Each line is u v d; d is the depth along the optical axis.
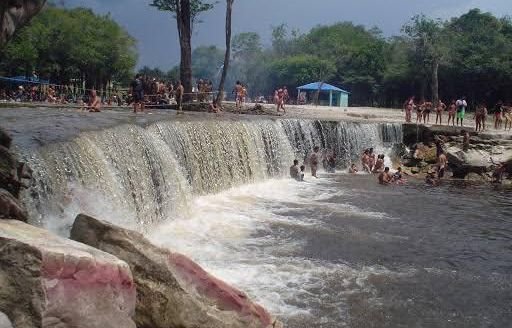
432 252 13.51
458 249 13.88
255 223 15.59
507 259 13.16
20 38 50.16
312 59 91.69
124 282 6.32
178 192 17.00
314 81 87.06
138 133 15.74
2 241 5.70
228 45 36.84
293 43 117.88
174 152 17.78
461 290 10.88
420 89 75.88
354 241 14.10
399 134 32.62
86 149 12.73
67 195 11.49
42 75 58.53
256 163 23.58
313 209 17.97
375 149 31.67
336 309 9.62
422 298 10.35
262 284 10.65
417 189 23.86
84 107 24.34
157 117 20.12
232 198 19.33
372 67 81.44
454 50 69.81
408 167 30.89
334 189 22.64
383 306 9.86
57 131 13.54
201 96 38.00
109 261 6.15
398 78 76.56
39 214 10.45
